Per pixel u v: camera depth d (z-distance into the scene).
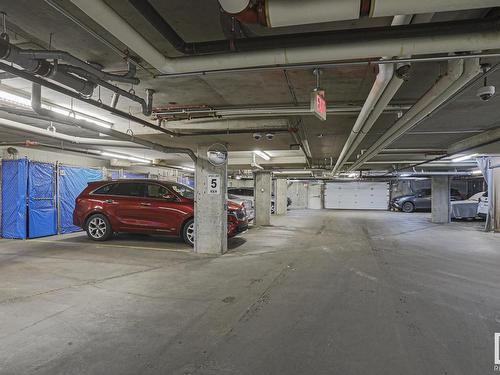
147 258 6.50
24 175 8.53
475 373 2.50
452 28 2.32
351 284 4.85
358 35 2.43
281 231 11.33
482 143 7.21
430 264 6.21
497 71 3.66
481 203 14.48
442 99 3.77
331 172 14.53
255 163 10.93
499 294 4.41
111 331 3.19
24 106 4.91
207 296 4.26
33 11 2.59
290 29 2.81
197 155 7.26
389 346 2.92
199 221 7.16
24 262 6.00
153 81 4.03
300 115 5.45
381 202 24.86
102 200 8.21
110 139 7.10
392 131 5.61
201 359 2.68
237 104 5.00
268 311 3.75
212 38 2.96
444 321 3.49
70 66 3.20
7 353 2.75
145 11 2.23
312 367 2.57
